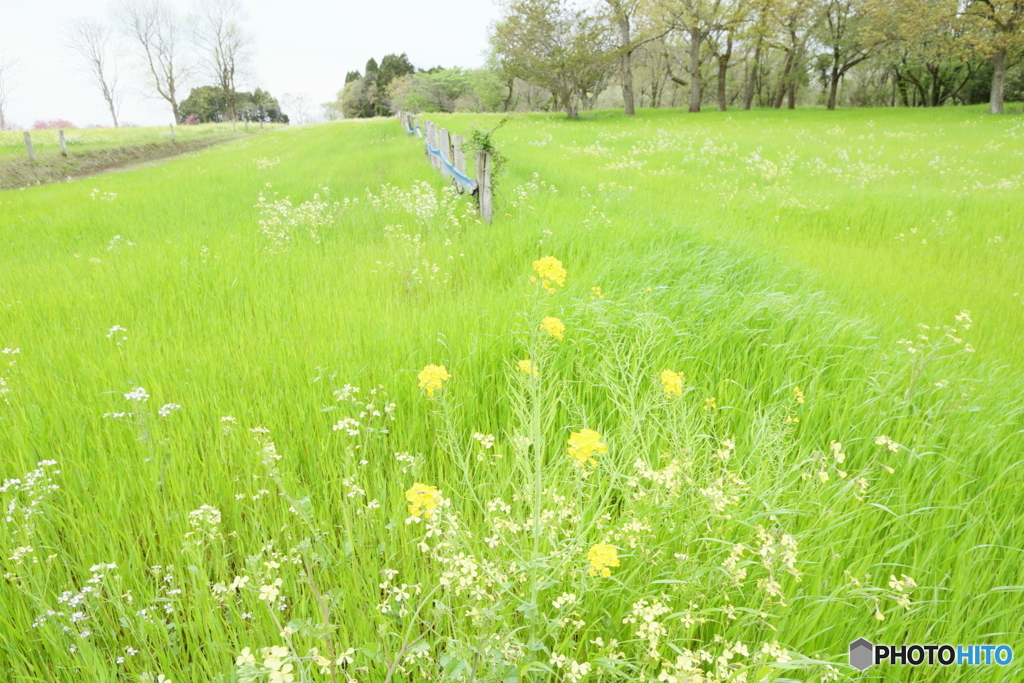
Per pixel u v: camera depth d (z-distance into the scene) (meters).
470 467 2.84
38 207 11.45
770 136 24.81
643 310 4.31
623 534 2.06
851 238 8.63
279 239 7.43
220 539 2.26
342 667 1.80
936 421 3.25
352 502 2.48
